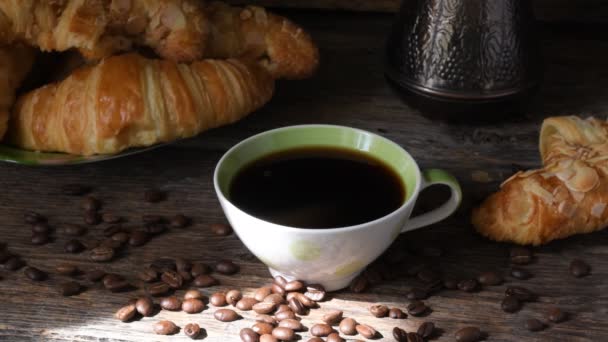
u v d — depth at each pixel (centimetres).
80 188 64
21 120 63
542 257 60
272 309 56
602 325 56
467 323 56
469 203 64
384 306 56
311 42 71
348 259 54
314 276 56
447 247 60
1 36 63
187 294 57
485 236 61
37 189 65
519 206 59
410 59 68
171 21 65
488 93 67
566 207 59
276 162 58
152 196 64
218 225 61
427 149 69
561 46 82
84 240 60
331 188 56
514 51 66
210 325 55
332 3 86
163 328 55
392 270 58
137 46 67
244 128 70
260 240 54
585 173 59
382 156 58
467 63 66
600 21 86
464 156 68
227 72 65
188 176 66
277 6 86
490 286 58
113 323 55
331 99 74
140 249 60
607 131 62
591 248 61
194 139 69
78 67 67
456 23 65
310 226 54
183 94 62
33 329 55
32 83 68
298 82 76
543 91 75
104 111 61
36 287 57
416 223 57
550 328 55
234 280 58
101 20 63
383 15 86
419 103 69
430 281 57
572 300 57
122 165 67
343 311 56
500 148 69
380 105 74
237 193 56
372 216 54
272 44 70
